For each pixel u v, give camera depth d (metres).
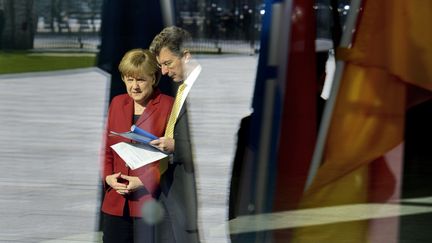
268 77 7.52
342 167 7.47
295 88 7.47
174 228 8.16
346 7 7.41
